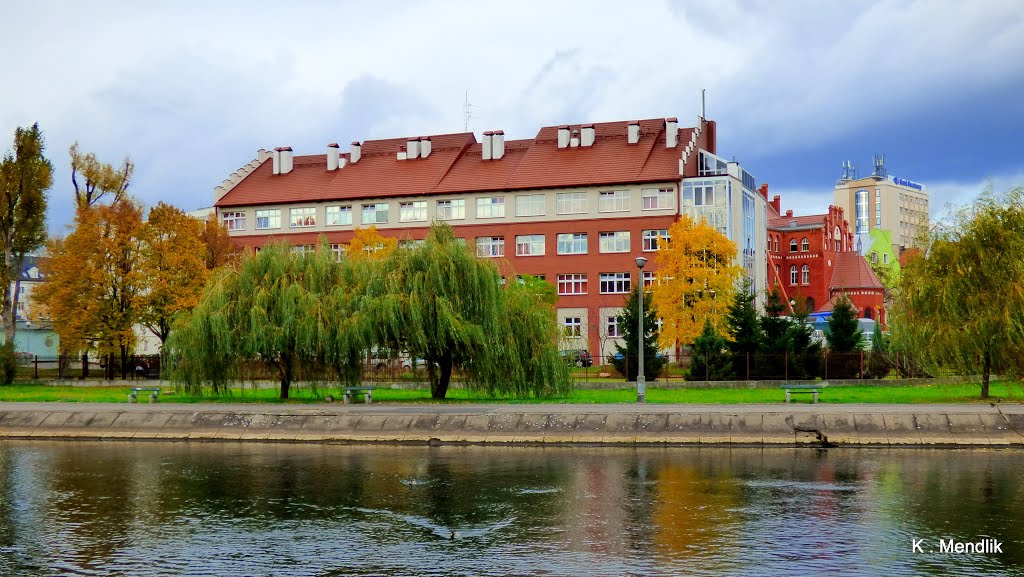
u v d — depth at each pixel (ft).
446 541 72.43
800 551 68.74
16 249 236.84
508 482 94.27
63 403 150.51
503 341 149.28
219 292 147.23
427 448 118.62
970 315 144.87
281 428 127.24
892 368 189.78
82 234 214.90
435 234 153.89
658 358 196.65
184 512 82.58
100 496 89.40
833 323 200.95
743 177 307.78
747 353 185.26
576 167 306.55
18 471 102.83
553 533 74.43
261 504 85.40
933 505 82.48
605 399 152.35
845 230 419.74
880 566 65.31
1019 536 72.43
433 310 145.89
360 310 144.56
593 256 299.17
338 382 154.61
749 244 314.35
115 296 219.61
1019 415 117.08
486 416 124.06
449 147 334.24
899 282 157.48
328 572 64.95
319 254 152.66
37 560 68.59
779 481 93.91
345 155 347.97
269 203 332.60
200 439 127.85
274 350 144.15
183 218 225.56
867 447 115.65
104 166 233.76
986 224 148.25
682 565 65.72
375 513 81.56
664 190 293.84
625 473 98.84
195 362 146.20
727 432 118.83
